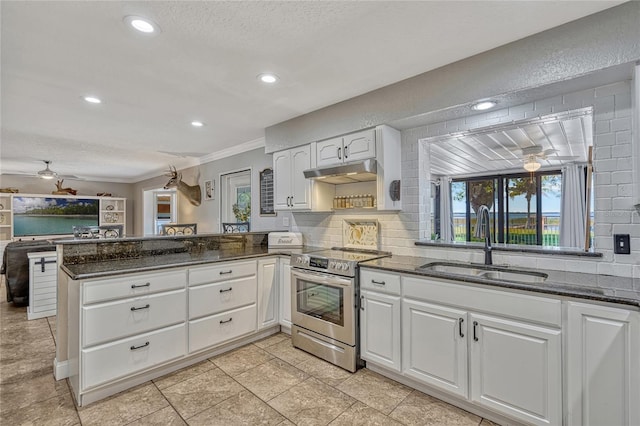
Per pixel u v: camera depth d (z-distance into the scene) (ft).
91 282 6.95
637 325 4.78
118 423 6.31
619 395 4.92
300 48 6.63
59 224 24.95
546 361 5.53
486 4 5.37
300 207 11.11
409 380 7.59
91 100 9.20
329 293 8.87
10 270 13.39
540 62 6.27
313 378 7.98
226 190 16.92
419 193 9.35
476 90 7.07
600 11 5.65
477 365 6.32
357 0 5.20
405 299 7.39
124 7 5.21
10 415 6.55
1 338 10.52
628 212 6.18
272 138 12.05
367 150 9.25
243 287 9.77
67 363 8.06
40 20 5.48
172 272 8.21
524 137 8.60
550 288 5.47
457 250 8.56
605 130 6.38
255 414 6.60
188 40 6.23
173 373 8.24
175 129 12.39
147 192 26.53
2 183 23.41
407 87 8.27
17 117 10.62
